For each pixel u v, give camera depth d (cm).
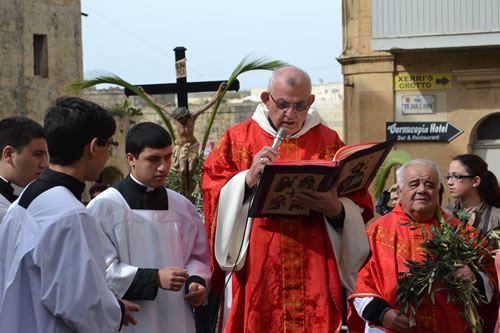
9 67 2314
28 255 320
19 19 2338
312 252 416
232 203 407
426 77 1334
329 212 404
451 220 484
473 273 448
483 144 1341
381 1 1297
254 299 414
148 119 2758
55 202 322
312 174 384
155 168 405
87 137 335
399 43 1288
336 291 411
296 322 412
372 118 1362
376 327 465
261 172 396
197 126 2652
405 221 484
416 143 1348
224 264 413
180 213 424
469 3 1260
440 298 458
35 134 439
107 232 399
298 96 406
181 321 406
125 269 387
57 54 2472
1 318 318
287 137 427
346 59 1367
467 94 1319
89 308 313
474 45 1255
